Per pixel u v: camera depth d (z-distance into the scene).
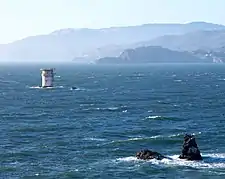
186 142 158.12
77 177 138.75
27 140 191.62
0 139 193.25
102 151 171.50
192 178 138.00
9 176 138.88
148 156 158.75
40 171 144.25
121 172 143.88
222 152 168.38
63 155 165.25
